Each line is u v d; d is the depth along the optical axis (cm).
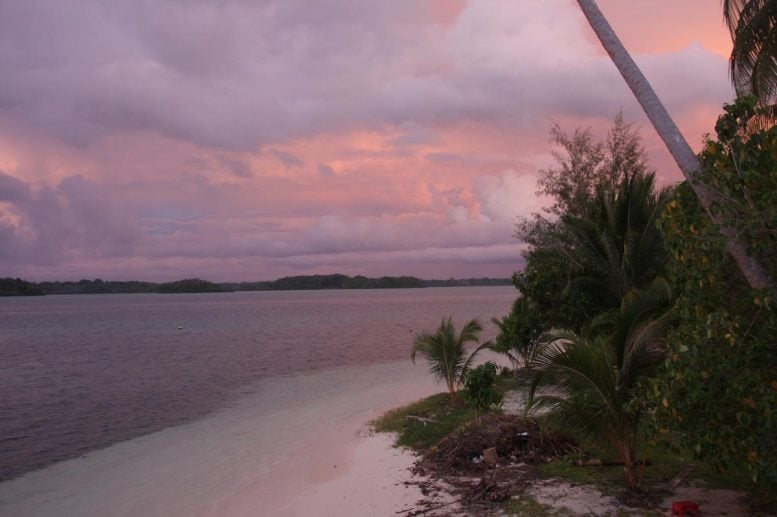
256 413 1836
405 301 17550
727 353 525
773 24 905
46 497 1080
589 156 2488
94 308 16888
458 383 1656
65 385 2594
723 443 548
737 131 559
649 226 1595
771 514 686
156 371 2995
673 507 707
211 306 17025
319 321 7538
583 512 731
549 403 780
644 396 675
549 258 1852
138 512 962
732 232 542
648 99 632
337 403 1909
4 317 11131
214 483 1088
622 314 936
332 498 900
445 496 840
